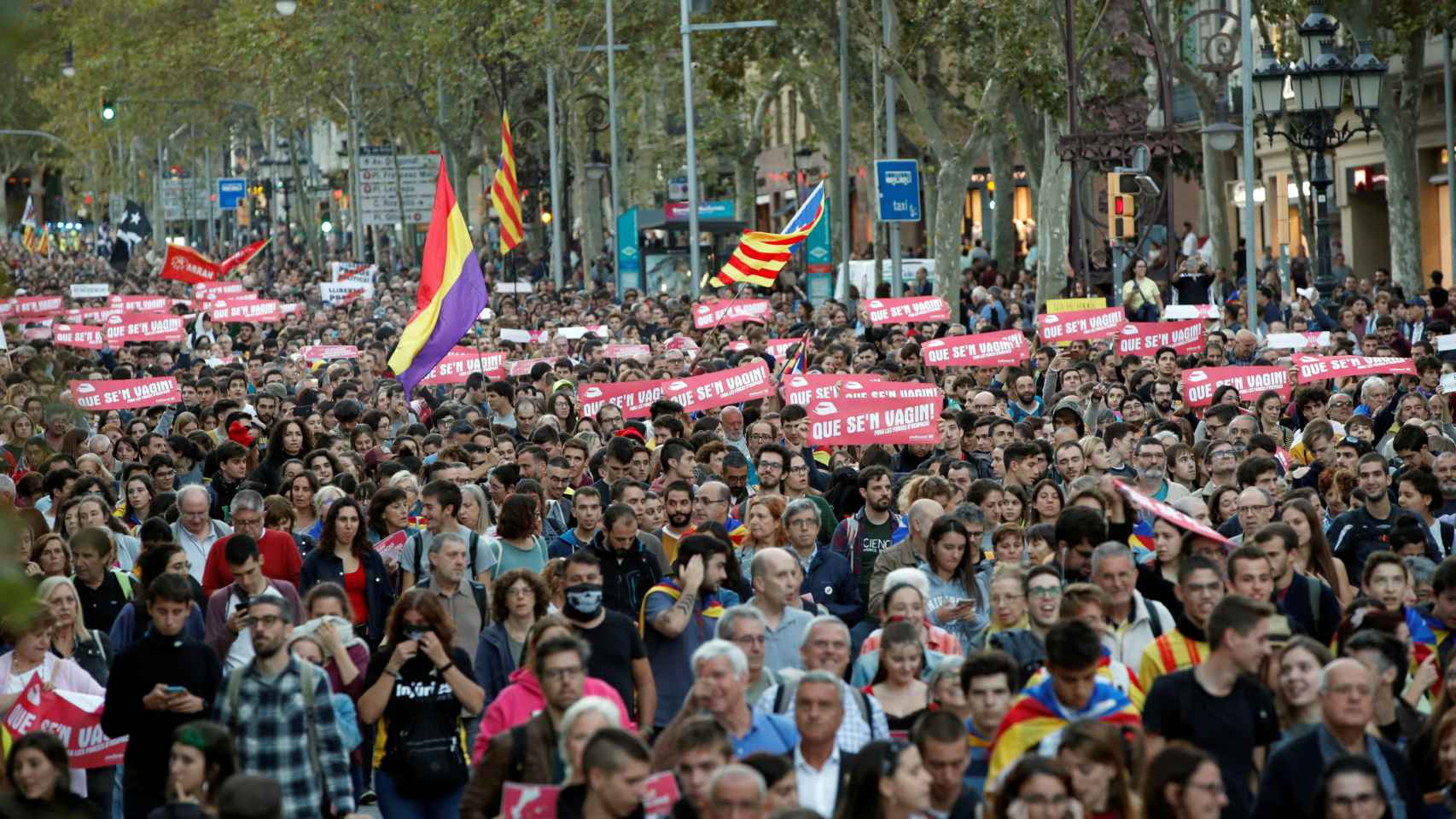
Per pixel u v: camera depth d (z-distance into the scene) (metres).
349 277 159.25
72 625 32.19
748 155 186.12
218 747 23.45
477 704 28.59
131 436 56.53
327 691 26.70
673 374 68.38
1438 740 23.95
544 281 176.00
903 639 26.83
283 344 108.06
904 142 167.62
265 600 26.31
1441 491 39.41
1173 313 77.69
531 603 30.38
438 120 189.12
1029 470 43.22
